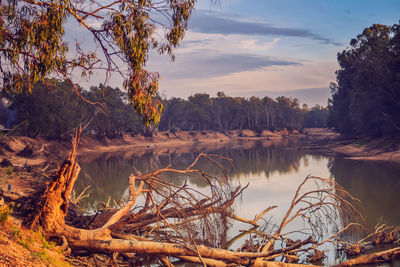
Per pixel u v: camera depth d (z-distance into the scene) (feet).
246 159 191.42
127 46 32.35
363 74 222.07
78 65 33.32
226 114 564.71
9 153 173.06
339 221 57.00
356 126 248.93
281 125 617.62
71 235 32.45
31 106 222.89
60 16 29.22
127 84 34.06
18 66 31.30
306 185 99.25
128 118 366.63
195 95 508.12
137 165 159.53
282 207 71.56
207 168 122.52
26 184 73.51
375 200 75.25
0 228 26.86
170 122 472.85
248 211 68.33
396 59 197.06
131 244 33.22
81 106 256.52
